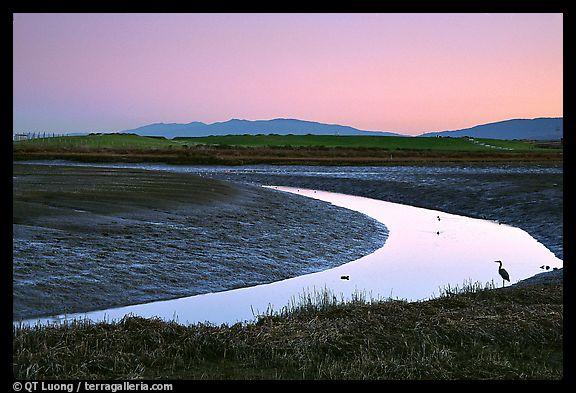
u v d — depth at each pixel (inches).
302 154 4271.7
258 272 979.3
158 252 987.9
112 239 1011.9
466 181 2348.7
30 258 860.6
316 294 855.7
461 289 845.2
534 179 2278.5
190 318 731.4
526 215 1652.3
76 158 3437.5
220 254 1030.4
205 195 1512.1
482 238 1406.3
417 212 1875.0
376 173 2928.2
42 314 722.8
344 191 2460.6
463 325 612.1
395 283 953.5
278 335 584.1
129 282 853.2
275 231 1247.5
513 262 1136.8
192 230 1145.4
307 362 534.3
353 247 1238.3
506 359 547.8
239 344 560.7
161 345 558.9
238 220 1289.4
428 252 1227.2
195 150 4256.9
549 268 1077.8
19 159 3385.8
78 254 913.5
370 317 638.5
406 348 563.5
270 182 2728.8
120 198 1327.5
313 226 1360.7
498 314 664.4
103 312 754.8
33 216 1067.9
